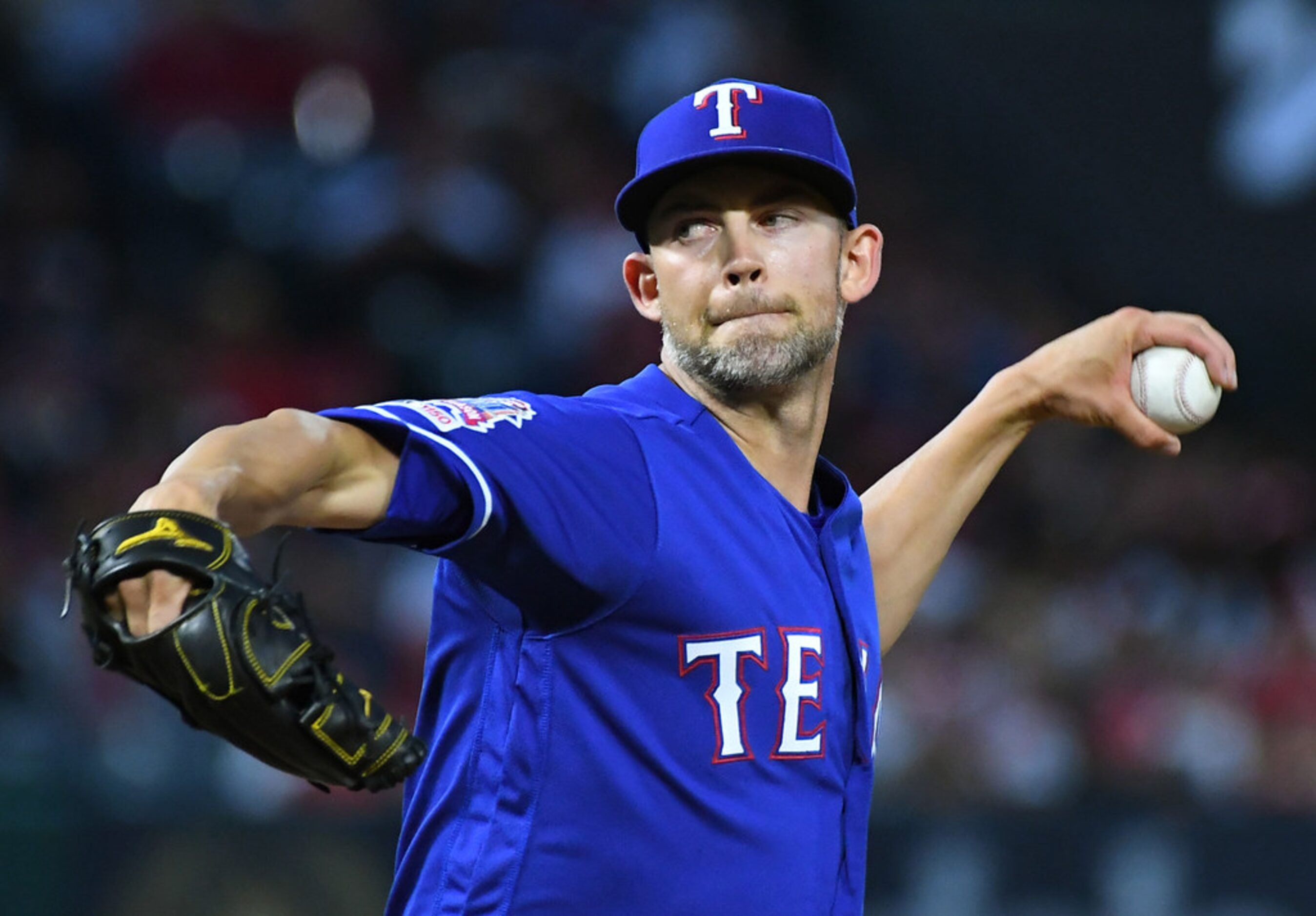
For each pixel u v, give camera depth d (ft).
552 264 126.21
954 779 92.22
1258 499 123.13
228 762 78.64
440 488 25.62
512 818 27.45
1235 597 114.32
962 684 97.30
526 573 26.68
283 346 114.11
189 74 128.26
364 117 130.93
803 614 29.01
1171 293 150.20
